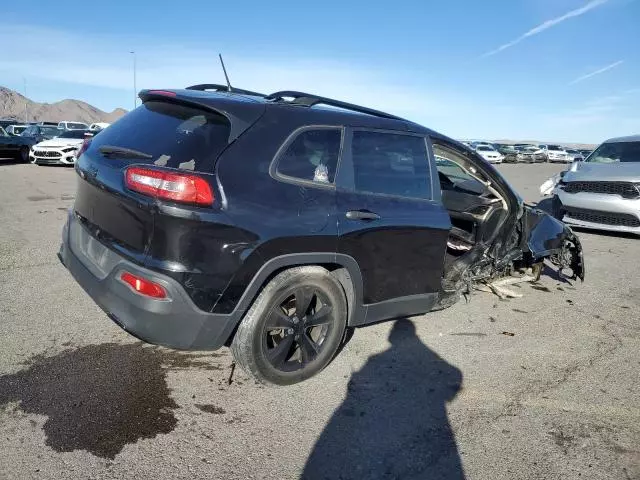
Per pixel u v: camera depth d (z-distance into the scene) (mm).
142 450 2480
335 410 2977
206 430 2688
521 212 4801
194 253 2617
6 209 8422
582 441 2859
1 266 5066
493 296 5363
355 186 3336
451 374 3553
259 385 3180
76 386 2980
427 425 2906
